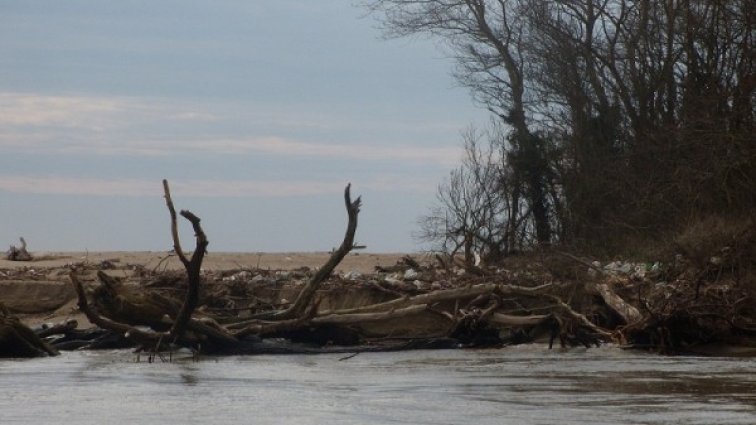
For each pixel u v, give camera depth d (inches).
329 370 975.6
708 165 1615.4
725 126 1675.7
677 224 1576.0
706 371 925.2
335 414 690.2
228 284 1344.7
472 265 1524.4
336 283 1362.0
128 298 1122.0
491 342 1217.4
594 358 1061.1
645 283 1243.2
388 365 1021.2
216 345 1135.0
